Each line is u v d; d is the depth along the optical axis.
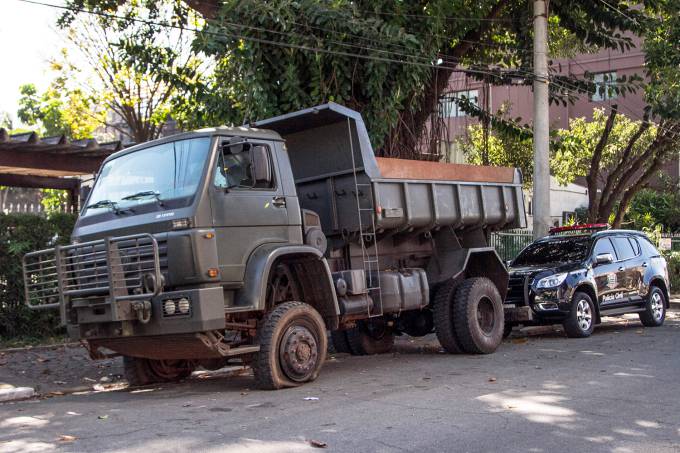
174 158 8.38
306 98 13.62
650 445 5.77
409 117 15.72
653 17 20.52
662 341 12.67
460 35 17.09
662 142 22.66
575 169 27.95
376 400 7.66
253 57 13.33
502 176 12.38
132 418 6.98
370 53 13.83
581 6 19.06
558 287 13.20
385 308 10.20
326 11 13.21
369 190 9.95
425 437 6.02
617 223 24.17
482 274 12.41
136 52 15.59
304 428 6.37
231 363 9.46
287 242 8.81
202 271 7.75
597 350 11.61
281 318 8.47
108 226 8.34
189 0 15.70
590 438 5.98
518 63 20.73
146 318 7.68
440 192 11.09
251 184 8.52
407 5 14.89
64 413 7.42
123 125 29.53
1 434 6.46
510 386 8.39
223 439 5.98
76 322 8.15
